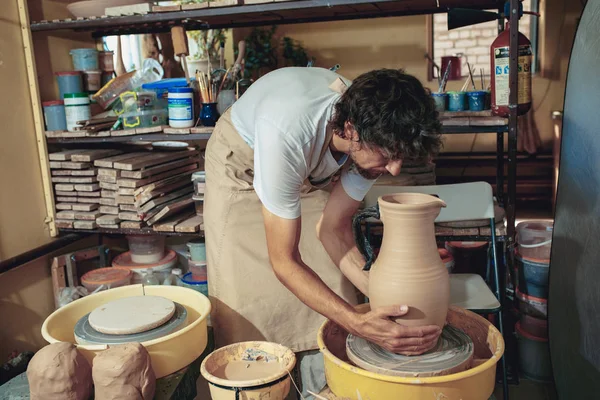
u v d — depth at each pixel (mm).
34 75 2697
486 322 1620
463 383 1342
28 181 2709
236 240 2064
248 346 1869
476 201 2268
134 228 2674
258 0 2371
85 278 2670
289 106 1480
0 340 2594
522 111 2350
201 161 3238
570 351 2090
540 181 5328
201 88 2635
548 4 5422
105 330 1820
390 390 1353
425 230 1431
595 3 1964
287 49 5844
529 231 2643
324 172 1674
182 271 2973
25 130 2691
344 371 1419
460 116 2473
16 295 2684
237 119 1925
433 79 5840
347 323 1450
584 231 1976
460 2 2658
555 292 2215
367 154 1375
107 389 1550
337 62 6000
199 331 1898
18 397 1725
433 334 1417
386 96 1269
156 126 2668
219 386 1614
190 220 2697
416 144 1269
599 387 1884
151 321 1856
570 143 2088
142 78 3016
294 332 2129
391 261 1443
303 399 1656
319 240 1953
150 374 1618
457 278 2309
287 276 1507
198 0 3910
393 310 1388
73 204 2797
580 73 2033
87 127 2699
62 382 1563
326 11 2760
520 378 2627
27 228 2703
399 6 2686
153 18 2516
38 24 2676
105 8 2625
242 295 2088
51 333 1969
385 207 1429
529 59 2326
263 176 1474
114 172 2654
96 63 3033
